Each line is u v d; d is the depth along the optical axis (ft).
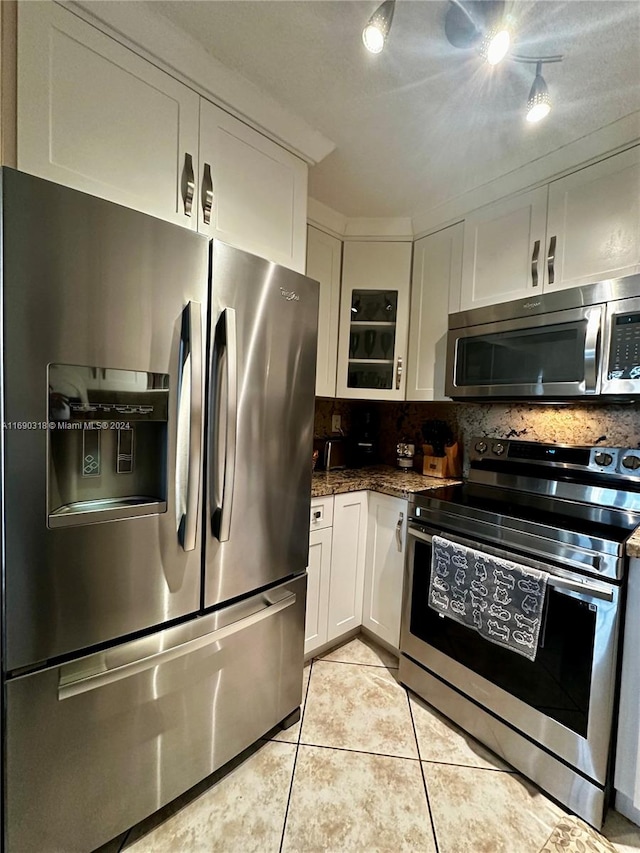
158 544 3.50
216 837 3.68
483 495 5.74
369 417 8.90
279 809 3.96
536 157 5.28
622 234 4.67
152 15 3.48
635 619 3.72
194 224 4.09
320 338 7.00
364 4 3.27
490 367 5.82
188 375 3.51
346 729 5.01
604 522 4.45
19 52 3.06
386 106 4.47
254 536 4.28
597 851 3.64
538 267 5.42
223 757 4.21
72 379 3.02
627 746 3.79
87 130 3.38
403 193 6.27
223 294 3.78
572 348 4.91
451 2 3.16
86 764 3.25
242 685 4.33
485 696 4.78
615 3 3.14
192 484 3.60
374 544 6.64
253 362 4.11
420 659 5.58
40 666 3.00
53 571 2.96
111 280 3.09
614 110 4.41
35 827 3.04
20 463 2.77
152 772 3.64
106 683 3.27
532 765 4.33
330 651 6.64
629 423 5.53
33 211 2.72
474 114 4.55
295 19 3.44
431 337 6.90
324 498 6.01
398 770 4.44
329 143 5.09
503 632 4.50
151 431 3.64
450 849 3.64
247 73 4.07
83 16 3.31
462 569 4.94
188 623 3.78
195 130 4.05
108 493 3.44
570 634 4.06
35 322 2.77
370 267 7.25
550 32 3.43
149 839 3.65
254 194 4.60
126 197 3.61
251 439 4.17
